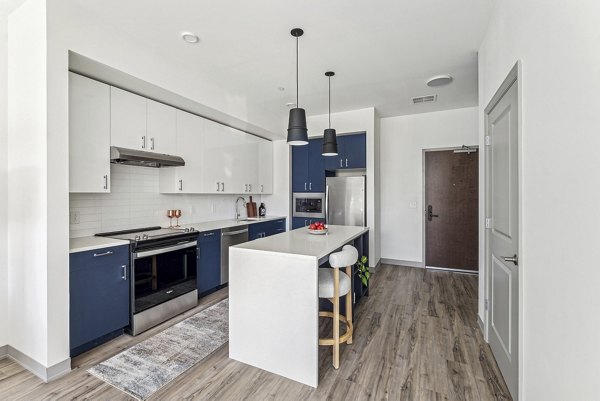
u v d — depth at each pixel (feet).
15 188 7.12
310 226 10.00
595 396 3.04
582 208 3.30
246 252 7.22
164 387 6.28
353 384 6.41
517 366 5.49
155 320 9.14
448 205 15.87
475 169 15.28
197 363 7.20
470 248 15.43
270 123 15.33
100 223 9.65
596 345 3.03
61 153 6.66
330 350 7.84
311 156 17.08
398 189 16.88
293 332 6.60
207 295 11.97
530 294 4.86
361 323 9.41
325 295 7.25
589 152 3.15
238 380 6.56
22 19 6.89
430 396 5.98
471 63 10.07
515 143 5.56
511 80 5.73
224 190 13.57
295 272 6.59
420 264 16.44
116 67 7.86
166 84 9.40
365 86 12.12
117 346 7.93
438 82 11.62
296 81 11.41
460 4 6.95
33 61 6.66
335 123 15.99
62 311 6.70
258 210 17.76
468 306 10.80
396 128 16.87
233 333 7.40
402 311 10.36
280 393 6.12
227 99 12.19
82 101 7.91
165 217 12.09
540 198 4.47
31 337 6.78
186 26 7.78
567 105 3.63
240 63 9.98
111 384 6.35
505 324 6.37
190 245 10.46
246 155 15.17
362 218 15.51
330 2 6.82
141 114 9.61
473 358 7.36
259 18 7.44
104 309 7.81
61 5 6.63
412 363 7.17
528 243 4.95
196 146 11.96
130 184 10.64
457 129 15.44
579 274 3.37
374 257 15.29
